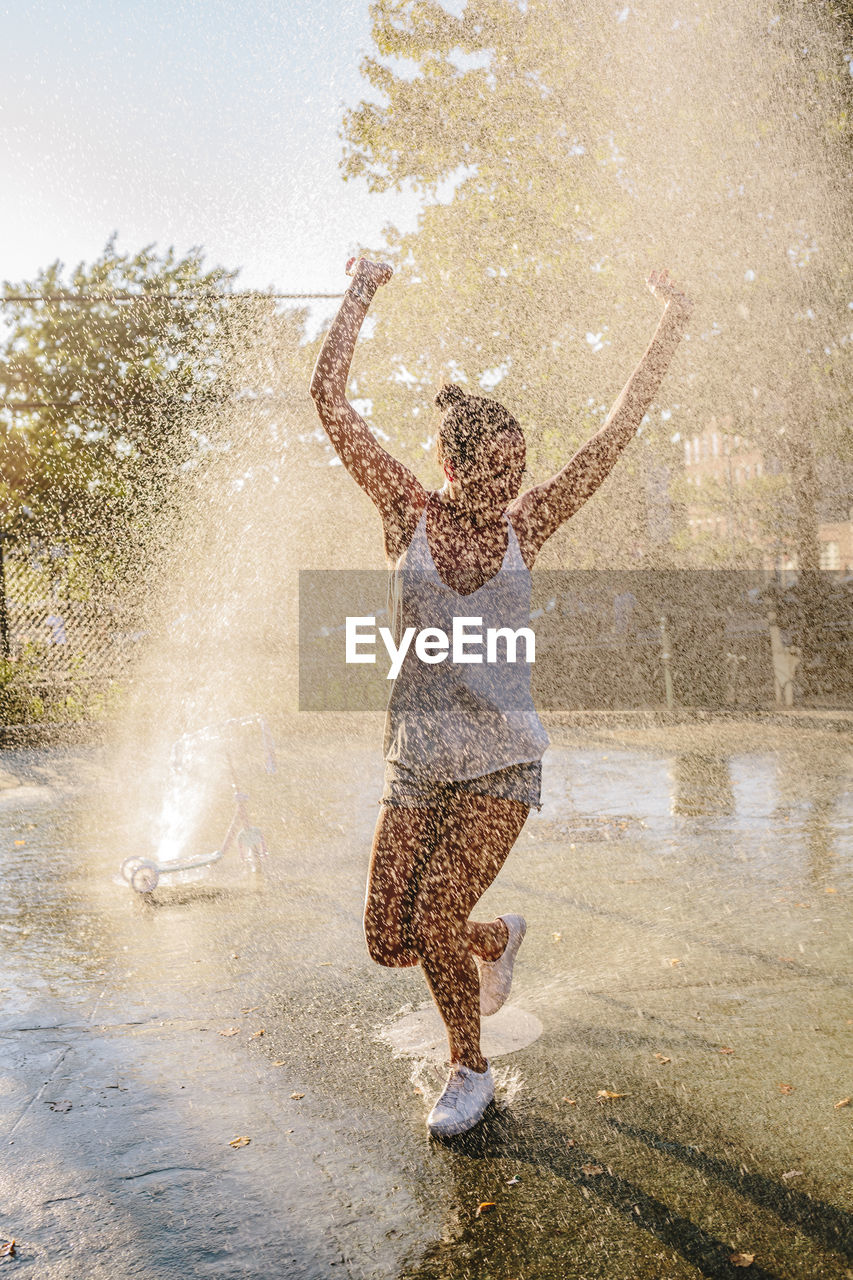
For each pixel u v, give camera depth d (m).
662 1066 2.51
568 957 3.38
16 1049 2.78
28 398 11.70
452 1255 1.78
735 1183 1.97
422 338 7.54
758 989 3.01
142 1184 2.05
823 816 5.58
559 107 7.98
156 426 11.70
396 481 2.16
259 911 4.16
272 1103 2.40
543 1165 2.07
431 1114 2.22
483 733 2.13
